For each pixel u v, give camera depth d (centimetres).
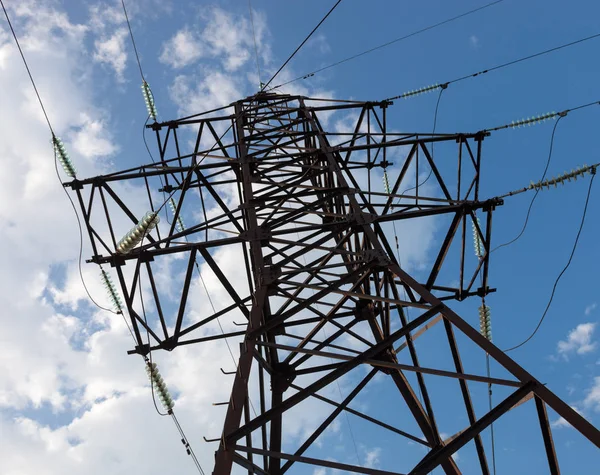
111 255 1549
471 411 1024
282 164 1830
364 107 2273
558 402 843
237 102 2391
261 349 1254
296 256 1319
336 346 1407
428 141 1764
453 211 1536
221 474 826
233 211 1605
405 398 1249
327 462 882
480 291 1602
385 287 1307
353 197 1533
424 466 833
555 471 823
